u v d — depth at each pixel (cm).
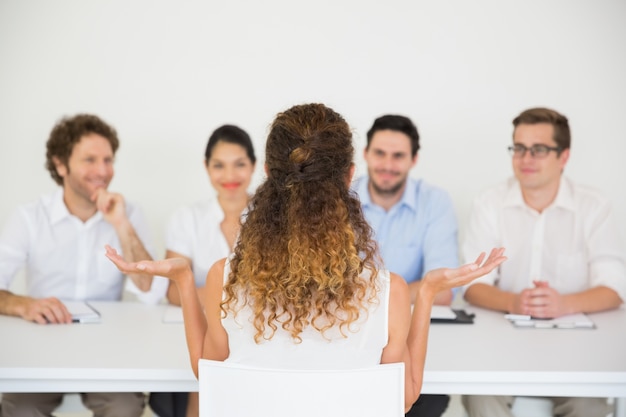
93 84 413
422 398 259
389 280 170
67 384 208
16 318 257
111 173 308
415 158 313
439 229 311
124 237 300
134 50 412
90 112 414
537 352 224
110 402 267
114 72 413
